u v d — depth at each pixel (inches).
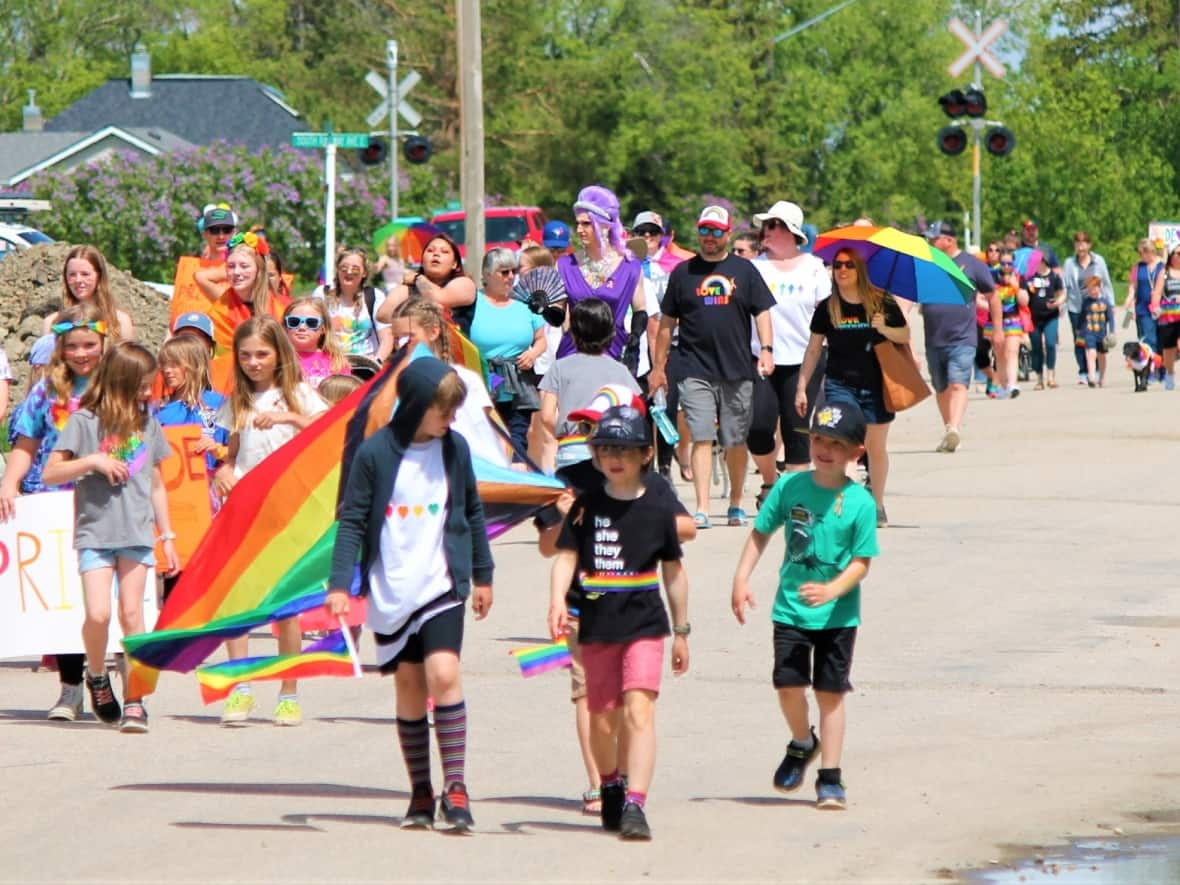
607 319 1513.3
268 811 1170.0
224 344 1966.0
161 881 1018.1
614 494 1103.0
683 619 1123.3
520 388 2073.1
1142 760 1284.4
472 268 2967.5
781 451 2920.8
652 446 1111.6
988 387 4040.4
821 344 2213.3
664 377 2287.2
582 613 1108.5
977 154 5580.7
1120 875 1032.8
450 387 1101.1
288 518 1346.0
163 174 6889.8
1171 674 1540.4
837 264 2162.9
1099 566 2001.7
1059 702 1453.0
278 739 1381.6
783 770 1194.0
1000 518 2329.0
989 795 1198.9
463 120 2962.6
